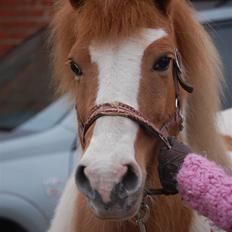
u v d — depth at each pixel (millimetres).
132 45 2541
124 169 2344
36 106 4484
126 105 2473
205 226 2869
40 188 4117
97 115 2469
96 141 2412
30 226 4105
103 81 2514
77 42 2617
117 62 2525
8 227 4145
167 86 2611
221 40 4359
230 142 3379
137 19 2559
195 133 2924
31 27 6738
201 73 2854
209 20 4152
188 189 2463
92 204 2379
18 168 4137
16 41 6770
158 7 2664
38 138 4223
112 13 2553
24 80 4773
